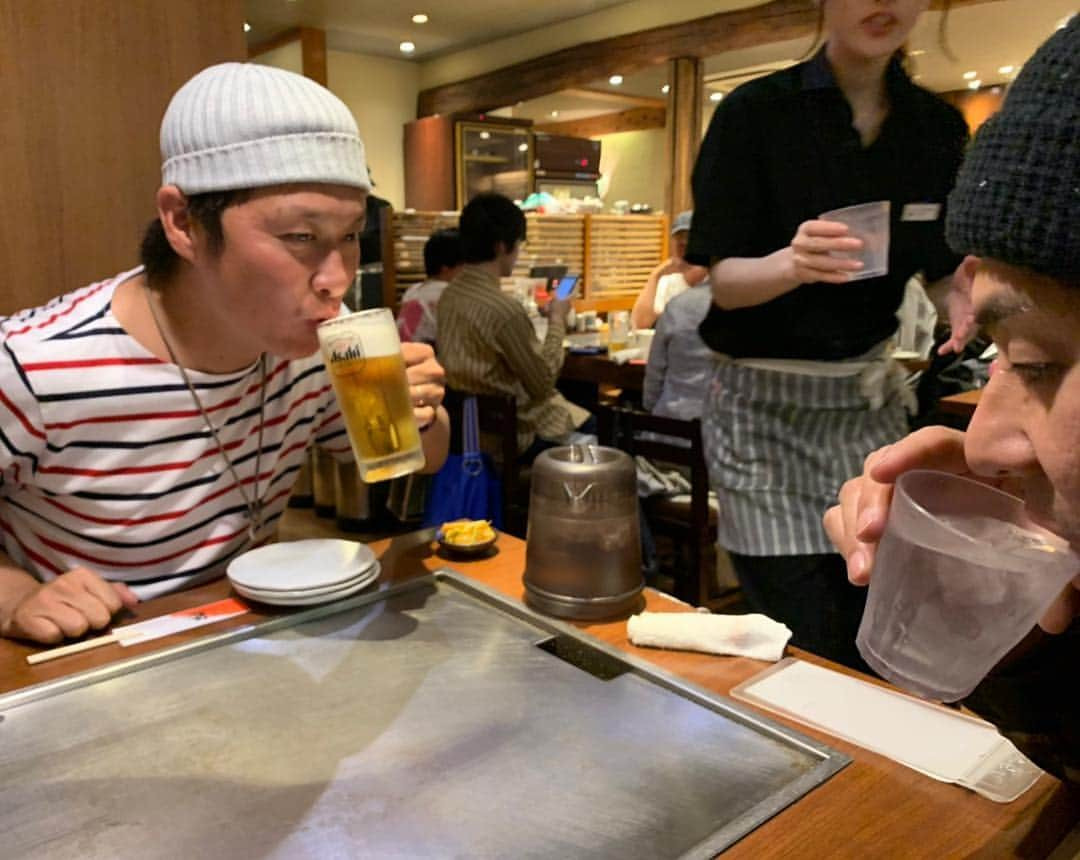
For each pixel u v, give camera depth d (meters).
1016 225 0.45
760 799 0.74
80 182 1.94
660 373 3.32
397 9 5.89
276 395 1.36
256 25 6.33
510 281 5.25
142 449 1.23
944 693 0.61
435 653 1.00
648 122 7.62
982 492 0.64
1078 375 0.45
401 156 7.63
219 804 0.73
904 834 0.70
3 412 1.14
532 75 6.47
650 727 0.85
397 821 0.70
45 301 1.94
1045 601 0.54
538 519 1.10
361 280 5.03
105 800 0.73
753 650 1.01
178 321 1.21
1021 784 0.76
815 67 1.44
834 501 1.56
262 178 1.00
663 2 5.54
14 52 1.82
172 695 0.91
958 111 1.50
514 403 3.04
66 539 1.28
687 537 2.85
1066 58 0.45
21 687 0.93
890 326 1.57
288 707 0.88
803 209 1.48
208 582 1.34
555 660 0.99
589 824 0.70
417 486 3.44
